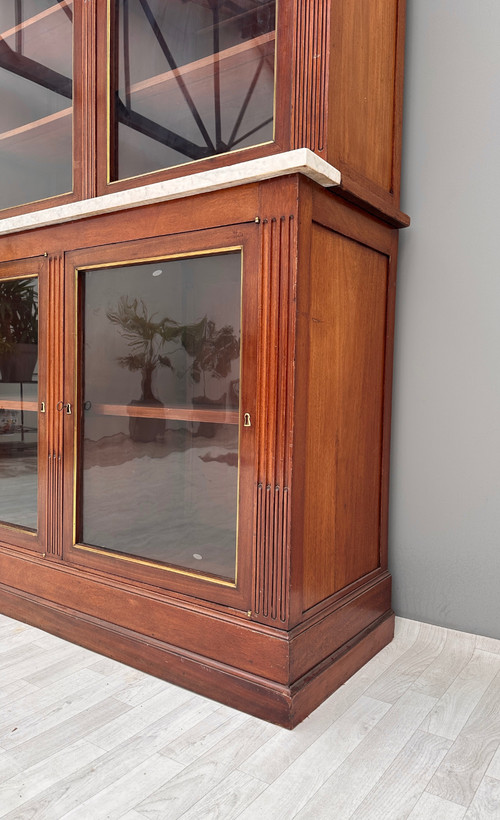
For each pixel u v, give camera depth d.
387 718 1.19
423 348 1.55
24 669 1.36
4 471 1.71
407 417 1.58
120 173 1.42
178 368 1.33
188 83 1.30
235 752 1.07
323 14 1.12
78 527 1.53
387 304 1.51
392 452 1.61
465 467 1.50
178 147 1.32
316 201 1.17
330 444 1.29
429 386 1.54
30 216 1.55
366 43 1.29
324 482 1.27
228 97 1.25
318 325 1.22
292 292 1.13
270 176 1.13
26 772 1.01
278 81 1.18
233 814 0.92
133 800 0.94
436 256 1.52
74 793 0.96
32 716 1.17
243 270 1.20
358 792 0.97
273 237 1.14
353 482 1.40
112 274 1.44
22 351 1.65
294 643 1.15
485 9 1.43
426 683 1.34
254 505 1.20
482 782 1.00
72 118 1.50
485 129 1.44
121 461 1.44
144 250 1.36
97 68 1.44
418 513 1.57
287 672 1.14
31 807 0.92
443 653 1.49
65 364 1.53
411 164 1.55
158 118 1.35
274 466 1.17
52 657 1.43
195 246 1.27
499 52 1.42
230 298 1.23
